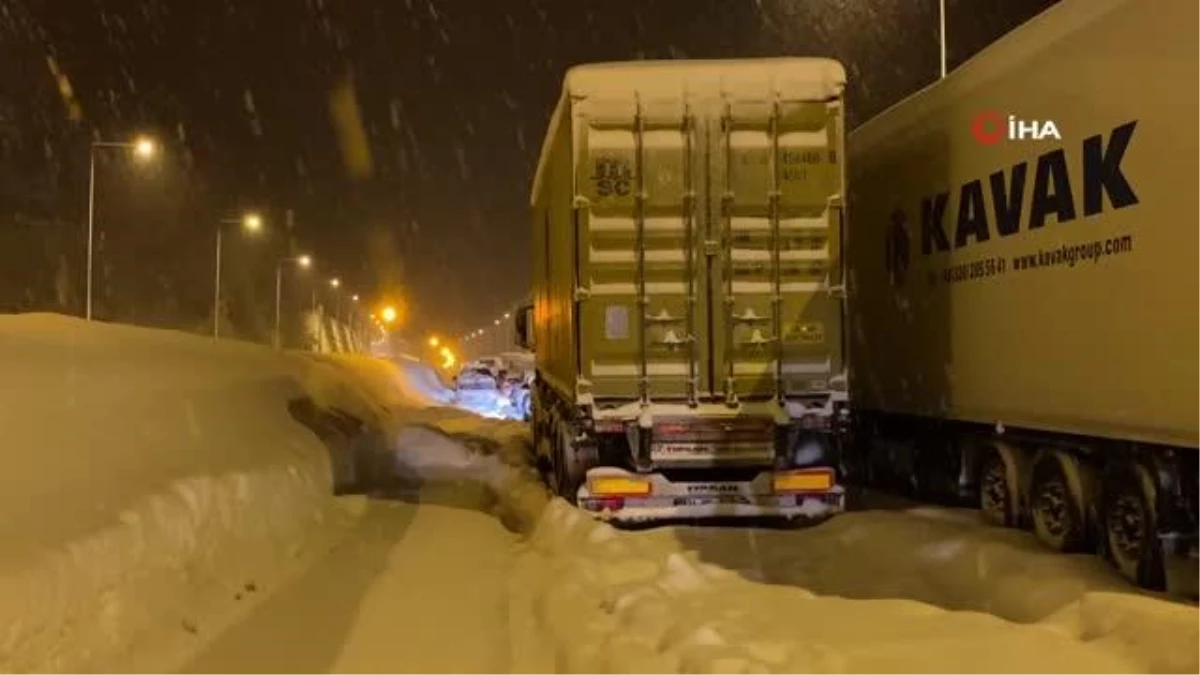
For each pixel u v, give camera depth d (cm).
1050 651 724
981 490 1258
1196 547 880
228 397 1611
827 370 1252
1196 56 838
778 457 1250
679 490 1255
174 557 925
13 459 883
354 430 2148
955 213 1278
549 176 1638
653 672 723
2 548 714
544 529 1270
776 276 1250
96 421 1081
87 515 837
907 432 1548
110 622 777
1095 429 973
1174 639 704
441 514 1570
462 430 2959
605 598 941
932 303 1353
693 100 1253
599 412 1243
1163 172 877
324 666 809
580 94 1250
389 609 985
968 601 914
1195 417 840
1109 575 930
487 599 1026
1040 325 1074
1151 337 893
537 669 803
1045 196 1064
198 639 869
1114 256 945
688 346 1249
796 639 772
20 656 653
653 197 1251
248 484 1188
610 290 1250
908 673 691
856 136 1645
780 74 1256
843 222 1255
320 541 1320
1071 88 1016
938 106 1329
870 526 1171
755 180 1254
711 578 1005
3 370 1095
